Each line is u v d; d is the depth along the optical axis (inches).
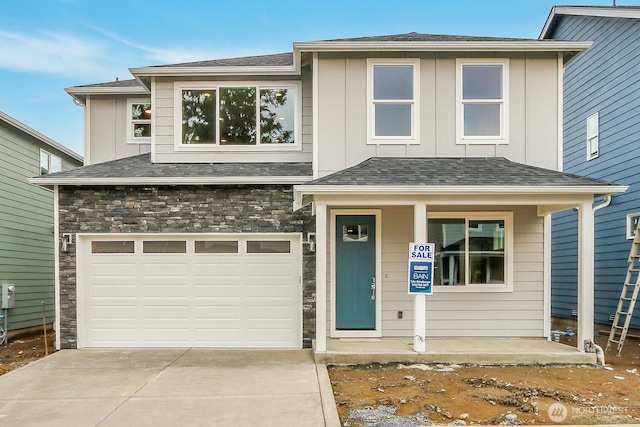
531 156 346.3
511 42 337.7
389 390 226.2
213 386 236.1
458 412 194.1
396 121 347.6
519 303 340.8
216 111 380.8
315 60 343.9
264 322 338.6
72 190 341.1
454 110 346.3
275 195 342.3
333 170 341.1
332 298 336.5
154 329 338.6
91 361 293.7
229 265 341.7
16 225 469.4
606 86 442.0
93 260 341.4
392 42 335.6
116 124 431.2
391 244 340.2
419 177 293.6
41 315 514.0
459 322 338.6
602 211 443.2
